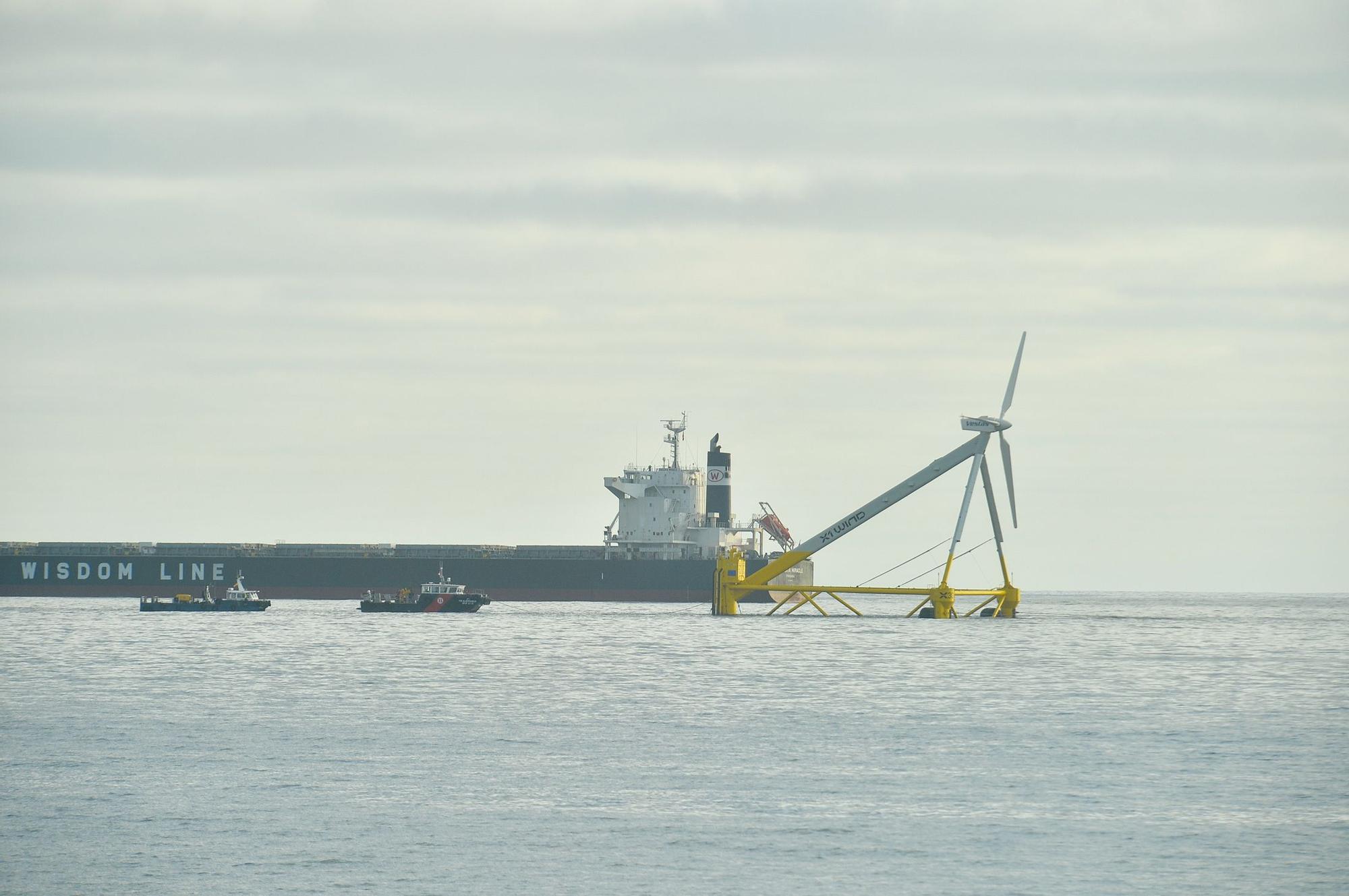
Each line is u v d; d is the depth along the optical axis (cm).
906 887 18288
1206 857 19650
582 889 18175
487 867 19062
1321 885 18450
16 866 19150
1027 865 19225
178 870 18950
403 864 19212
